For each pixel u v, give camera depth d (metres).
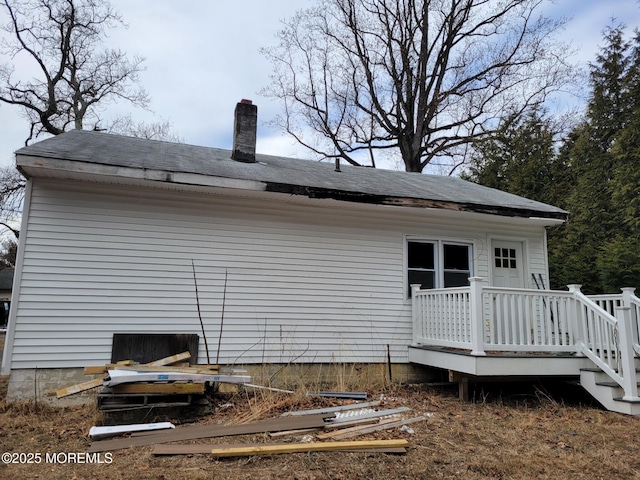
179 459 3.90
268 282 7.18
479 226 8.66
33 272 6.02
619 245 13.35
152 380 5.14
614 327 6.08
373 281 7.79
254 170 7.62
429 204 7.52
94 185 6.44
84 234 6.32
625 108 18.28
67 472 3.64
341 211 7.77
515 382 7.50
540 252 9.10
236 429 4.64
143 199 6.67
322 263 7.53
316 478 3.52
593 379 6.27
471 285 6.34
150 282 6.57
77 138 7.87
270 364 7.03
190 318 6.71
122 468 3.70
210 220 6.99
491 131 21.36
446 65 21.64
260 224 7.26
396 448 4.18
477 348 6.14
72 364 6.08
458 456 4.13
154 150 8.04
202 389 5.30
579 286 6.84
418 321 7.70
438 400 6.57
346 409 5.64
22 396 5.82
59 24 19.75
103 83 21.89
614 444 4.61
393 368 7.70
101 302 6.30
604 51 19.72
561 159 20.53
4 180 19.78
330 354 7.37
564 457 4.19
